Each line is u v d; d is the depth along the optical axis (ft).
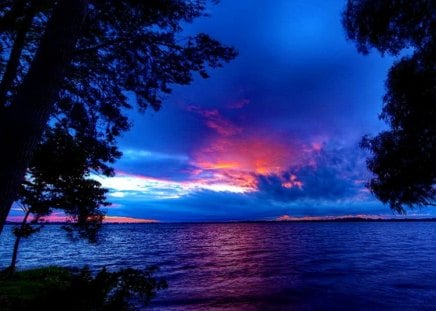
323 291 85.20
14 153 11.25
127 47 25.23
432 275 109.29
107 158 33.68
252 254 211.41
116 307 20.20
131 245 343.87
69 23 13.44
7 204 10.89
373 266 138.31
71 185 60.70
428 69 17.47
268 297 77.77
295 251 229.86
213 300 74.23
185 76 27.50
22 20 21.81
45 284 40.60
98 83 28.04
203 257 195.72
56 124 31.76
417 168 18.81
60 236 624.59
